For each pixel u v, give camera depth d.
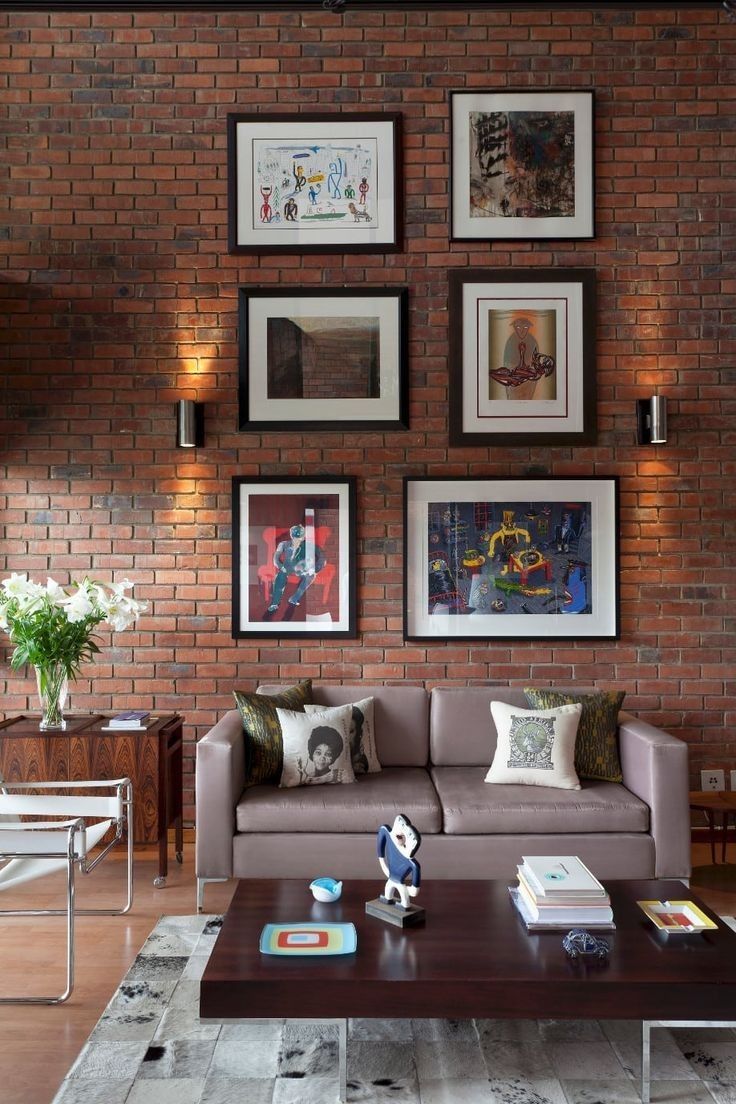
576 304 4.33
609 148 4.35
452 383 4.32
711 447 4.34
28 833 2.91
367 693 4.00
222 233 4.34
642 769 3.46
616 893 2.75
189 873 3.84
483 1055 2.38
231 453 4.34
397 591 4.33
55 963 2.94
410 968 2.19
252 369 4.33
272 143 4.33
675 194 4.35
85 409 4.34
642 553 4.34
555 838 3.33
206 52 4.34
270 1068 2.30
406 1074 2.28
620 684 4.32
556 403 4.33
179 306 4.35
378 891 2.73
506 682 4.32
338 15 4.33
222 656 4.33
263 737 3.64
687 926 2.45
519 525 4.32
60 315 4.34
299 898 2.68
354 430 4.31
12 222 4.34
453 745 3.94
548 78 4.34
